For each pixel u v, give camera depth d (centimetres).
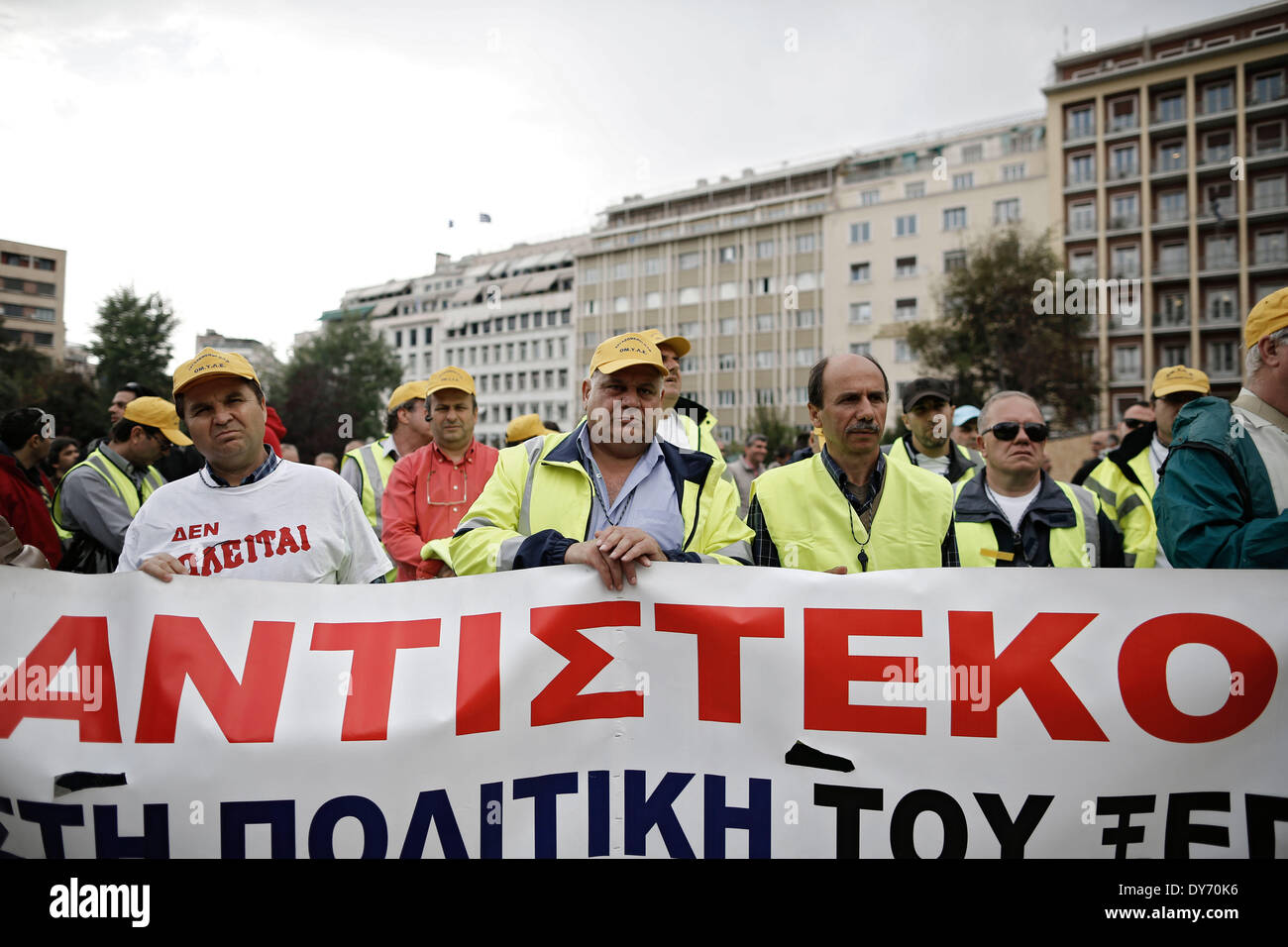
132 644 240
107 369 2478
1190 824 227
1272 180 4847
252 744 234
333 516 279
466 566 272
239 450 265
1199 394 455
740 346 6406
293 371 4281
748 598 241
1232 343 4912
